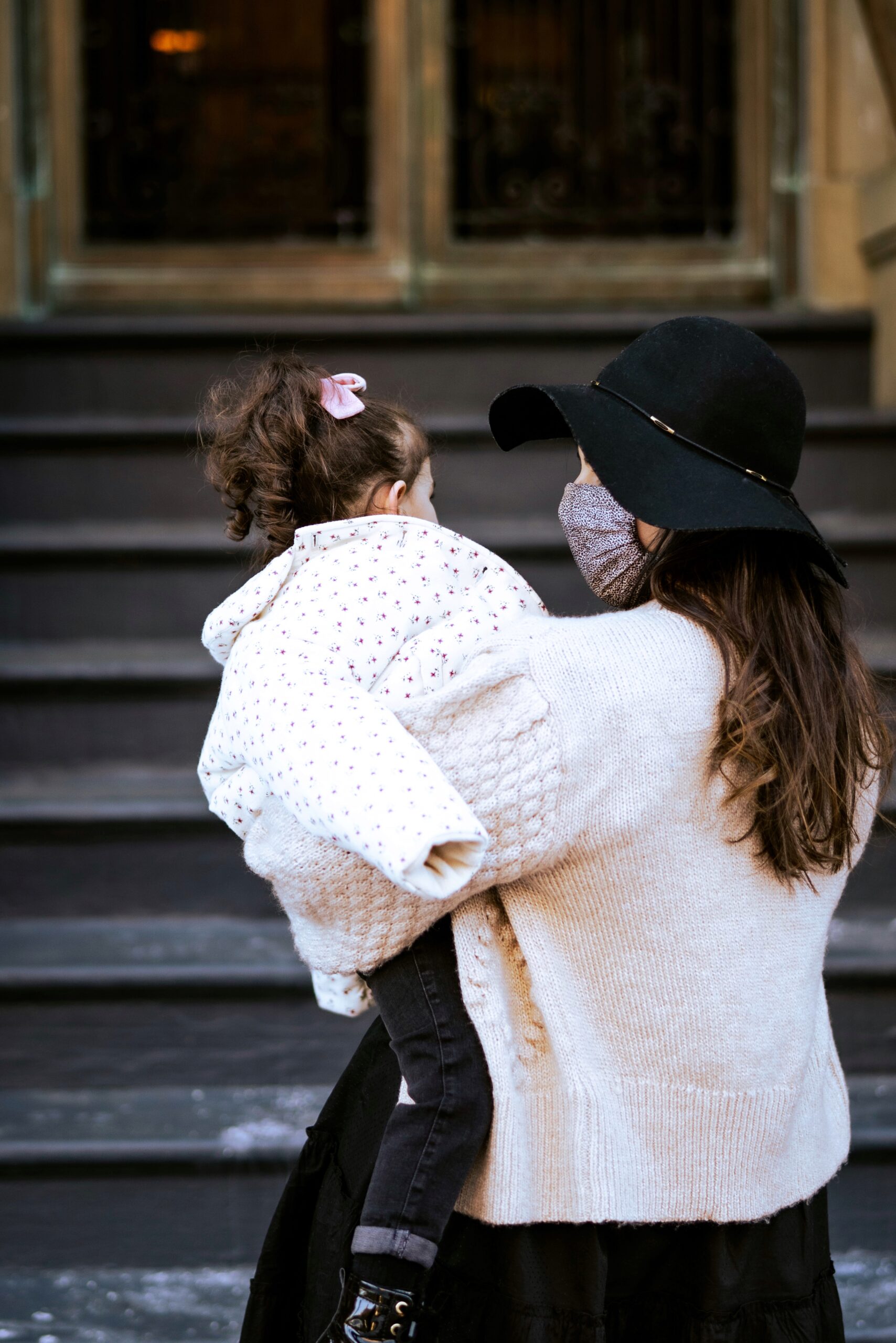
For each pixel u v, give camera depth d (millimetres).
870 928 2533
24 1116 2205
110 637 3141
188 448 3354
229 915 2656
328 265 4262
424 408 3629
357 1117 1252
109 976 2316
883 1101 2246
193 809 2621
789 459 1145
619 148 4270
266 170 4273
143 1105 2264
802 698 1101
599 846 1071
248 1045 2352
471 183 4277
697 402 1112
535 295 4273
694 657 1095
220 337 3572
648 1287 1163
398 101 4223
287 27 4258
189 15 4230
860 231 3840
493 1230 1126
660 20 4234
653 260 4262
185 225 4262
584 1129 1091
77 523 3361
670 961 1091
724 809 1097
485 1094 1108
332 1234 1209
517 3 4246
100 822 2613
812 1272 1208
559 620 1153
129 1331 1903
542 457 3383
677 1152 1109
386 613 1162
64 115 4156
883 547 3068
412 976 1146
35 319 3701
